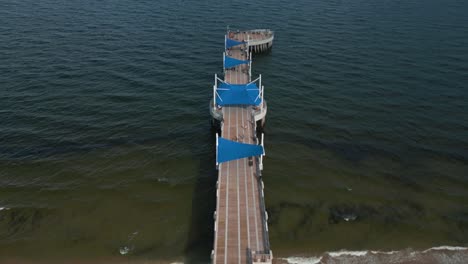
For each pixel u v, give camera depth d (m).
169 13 104.44
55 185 44.56
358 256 36.62
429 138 54.38
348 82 69.38
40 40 81.88
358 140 54.03
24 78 66.38
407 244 37.91
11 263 35.66
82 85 65.56
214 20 100.81
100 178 45.91
